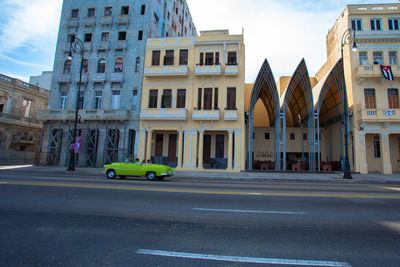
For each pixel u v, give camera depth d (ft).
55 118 92.94
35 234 15.24
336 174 74.38
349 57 85.10
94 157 88.79
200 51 90.43
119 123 90.33
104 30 97.91
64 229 16.29
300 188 39.86
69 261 11.59
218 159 88.33
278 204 24.84
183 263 11.57
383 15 85.30
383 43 84.28
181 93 89.92
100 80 93.30
